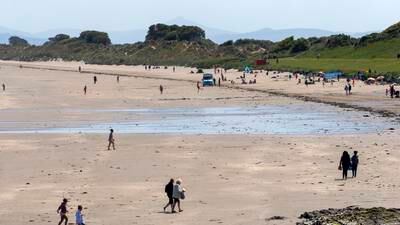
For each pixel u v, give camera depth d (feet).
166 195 190.39
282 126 352.90
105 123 375.04
